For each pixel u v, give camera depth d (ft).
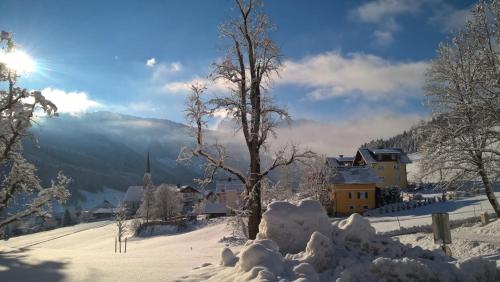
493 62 80.28
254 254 23.80
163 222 219.82
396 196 201.87
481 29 83.82
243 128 60.18
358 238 28.63
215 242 106.63
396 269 24.22
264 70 60.59
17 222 57.00
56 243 213.25
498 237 72.43
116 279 26.78
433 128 91.20
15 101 48.52
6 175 56.39
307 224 29.55
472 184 91.86
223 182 282.97
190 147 58.65
